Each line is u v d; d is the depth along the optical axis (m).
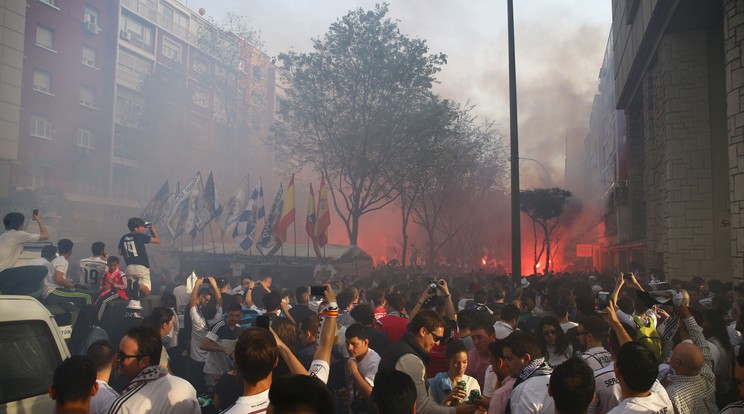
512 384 4.09
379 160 27.78
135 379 3.66
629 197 29.33
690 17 18.31
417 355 4.41
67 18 37.03
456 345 4.76
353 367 4.79
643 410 3.49
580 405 3.18
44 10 35.38
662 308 6.84
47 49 35.47
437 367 5.64
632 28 24.84
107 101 40.25
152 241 8.90
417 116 27.25
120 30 42.34
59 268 6.95
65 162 36.53
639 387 3.55
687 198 19.11
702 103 19.27
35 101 34.62
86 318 6.55
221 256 21.17
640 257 29.36
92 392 3.32
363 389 4.68
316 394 2.20
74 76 37.53
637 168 29.20
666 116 19.75
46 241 7.92
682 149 19.31
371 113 27.38
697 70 19.42
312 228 19.62
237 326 7.23
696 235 18.91
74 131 37.34
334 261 20.84
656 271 16.66
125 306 7.64
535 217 30.66
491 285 14.03
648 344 5.48
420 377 4.25
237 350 3.16
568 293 9.70
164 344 8.02
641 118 29.45
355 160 28.48
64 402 3.21
